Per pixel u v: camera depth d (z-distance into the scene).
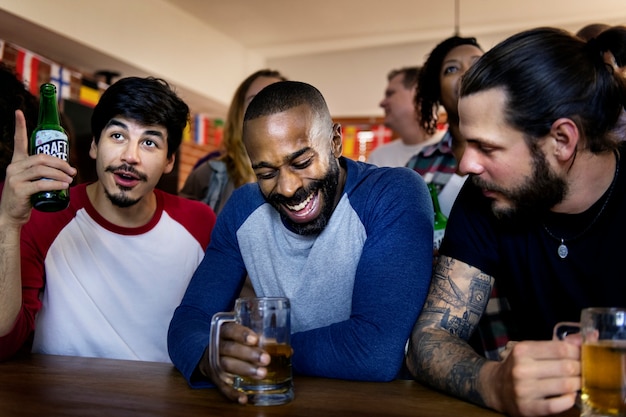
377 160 3.39
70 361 1.31
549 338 1.19
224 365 0.97
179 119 1.60
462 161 1.07
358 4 4.57
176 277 1.69
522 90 0.99
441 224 1.70
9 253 1.27
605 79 1.02
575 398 0.90
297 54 5.56
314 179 1.16
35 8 3.43
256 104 1.15
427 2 4.51
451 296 1.20
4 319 1.27
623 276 1.08
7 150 1.61
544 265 1.16
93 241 1.62
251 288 1.85
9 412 0.88
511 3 4.48
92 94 4.04
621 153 1.09
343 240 1.26
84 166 3.74
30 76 3.49
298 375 1.18
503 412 0.92
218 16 4.83
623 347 0.81
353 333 1.12
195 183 2.43
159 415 0.88
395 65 5.24
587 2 4.41
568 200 1.07
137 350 1.63
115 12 4.03
